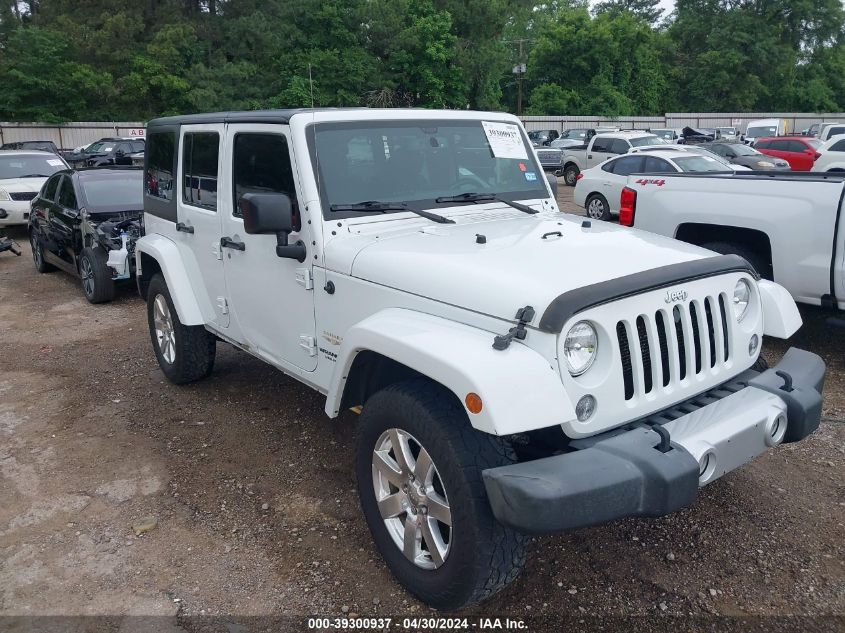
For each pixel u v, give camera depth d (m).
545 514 2.41
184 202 5.14
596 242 3.41
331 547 3.58
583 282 2.79
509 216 4.11
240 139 4.28
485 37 45.06
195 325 5.24
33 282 10.41
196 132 4.84
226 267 4.61
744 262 3.31
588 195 15.38
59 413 5.38
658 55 58.59
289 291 3.97
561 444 2.85
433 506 2.89
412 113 4.14
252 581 3.34
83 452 4.70
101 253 8.66
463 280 2.97
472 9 43.88
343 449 4.64
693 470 2.62
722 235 6.52
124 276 8.68
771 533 3.59
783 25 60.84
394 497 3.15
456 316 2.93
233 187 4.41
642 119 48.22
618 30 53.75
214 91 41.69
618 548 3.50
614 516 2.52
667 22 74.81
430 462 2.89
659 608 3.09
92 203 9.26
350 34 40.62
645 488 2.57
